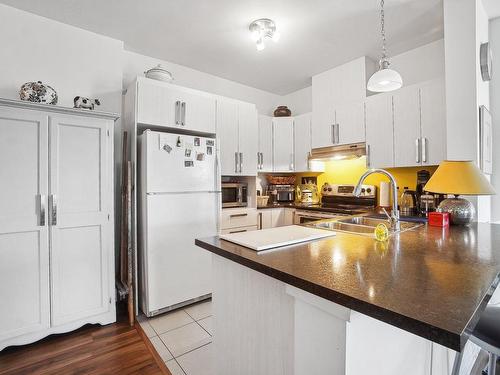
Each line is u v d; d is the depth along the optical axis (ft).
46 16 7.66
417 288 2.45
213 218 8.85
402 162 9.12
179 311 8.02
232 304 4.20
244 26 8.24
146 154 7.61
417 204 8.87
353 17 7.85
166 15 7.68
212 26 8.23
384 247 4.03
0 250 5.75
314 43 9.27
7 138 5.82
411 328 1.89
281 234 4.78
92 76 8.41
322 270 2.97
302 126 12.49
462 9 6.96
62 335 6.64
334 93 11.21
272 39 8.54
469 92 6.86
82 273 6.69
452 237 4.76
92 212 6.81
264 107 13.92
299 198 13.35
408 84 9.90
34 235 6.09
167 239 7.86
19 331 5.91
